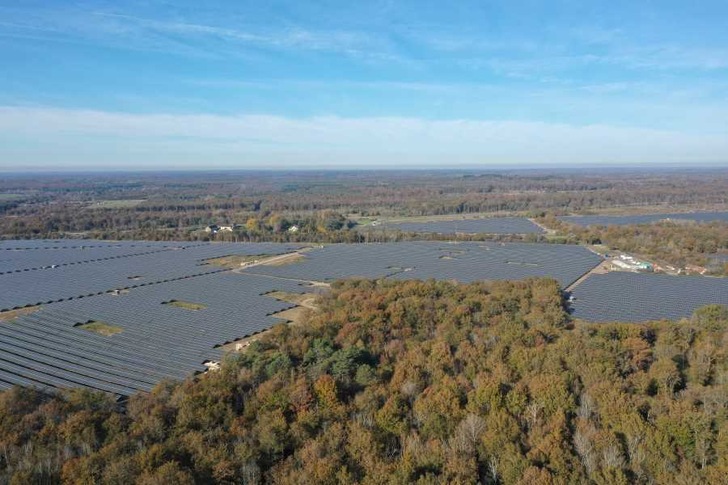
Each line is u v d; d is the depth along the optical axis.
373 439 63.75
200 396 74.06
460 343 97.25
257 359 91.19
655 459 59.53
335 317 113.94
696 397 73.50
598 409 70.12
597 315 129.25
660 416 66.12
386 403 71.56
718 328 105.31
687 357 89.94
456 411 69.81
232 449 62.91
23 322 131.88
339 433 65.31
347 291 139.88
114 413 73.38
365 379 82.56
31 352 111.19
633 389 77.12
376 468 57.66
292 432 66.25
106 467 56.94
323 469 56.22
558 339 97.81
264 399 74.44
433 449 61.06
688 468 57.47
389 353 94.94
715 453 61.66
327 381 76.94
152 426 67.62
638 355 88.44
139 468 56.78
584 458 59.62
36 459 59.66
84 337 120.75
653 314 129.62
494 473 58.28
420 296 129.62
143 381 96.44
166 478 53.00
